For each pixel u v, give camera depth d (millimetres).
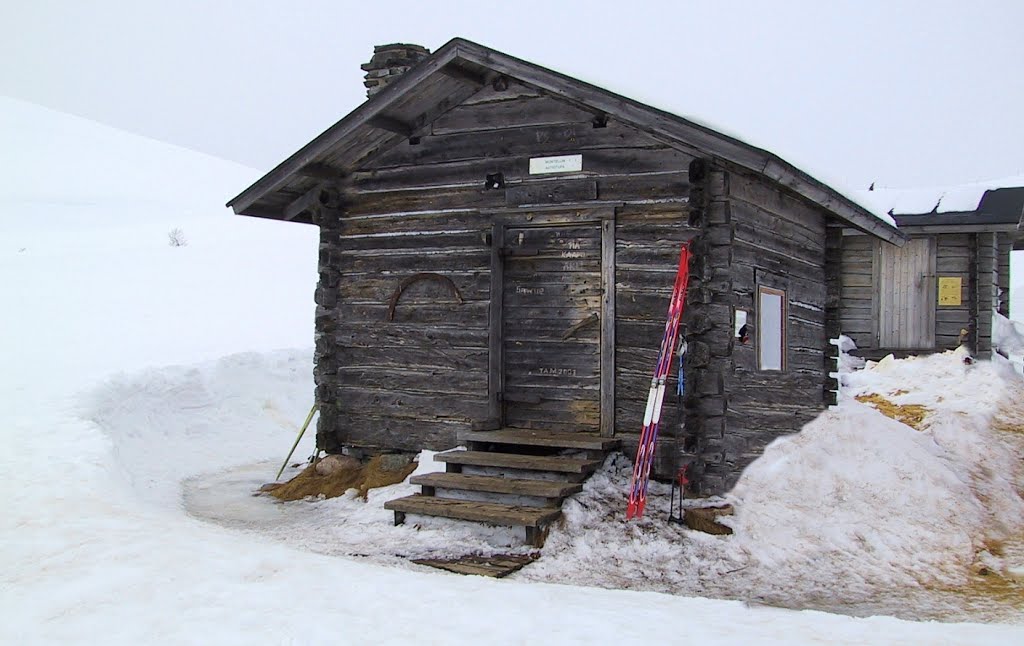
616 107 8898
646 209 9492
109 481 8961
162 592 5703
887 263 18141
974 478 11125
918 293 17906
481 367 10414
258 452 13125
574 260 9961
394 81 9766
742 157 8406
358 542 8383
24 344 16344
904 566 8258
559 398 10023
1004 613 7102
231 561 6430
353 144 10641
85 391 12117
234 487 10898
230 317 20312
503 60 9289
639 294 9531
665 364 8734
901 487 9852
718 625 5539
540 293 10141
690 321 8992
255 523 9133
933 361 16828
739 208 9281
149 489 10344
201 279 25328
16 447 9781
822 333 12062
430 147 10719
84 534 6973
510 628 5262
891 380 16188
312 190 11375
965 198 17438
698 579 7527
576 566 7734
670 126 8680
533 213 10109
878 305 18203
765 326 9984
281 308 21953
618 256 9633
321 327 11250
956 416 13219
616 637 5152
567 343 9992
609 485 9031
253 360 15578
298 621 5258
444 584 6223
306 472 10922
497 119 10297
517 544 8273
